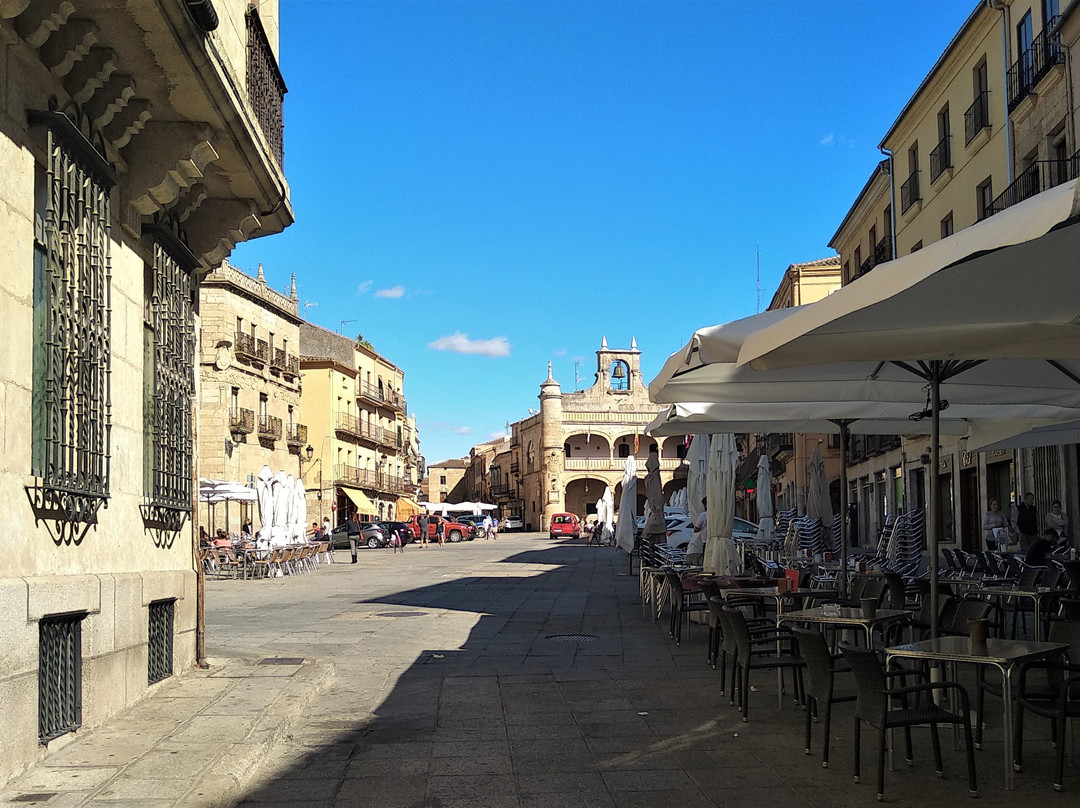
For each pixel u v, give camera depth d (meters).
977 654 6.21
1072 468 21.70
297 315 59.50
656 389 9.20
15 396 6.13
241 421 50.38
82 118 7.44
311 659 10.98
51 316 6.64
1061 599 9.02
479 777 6.62
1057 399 9.64
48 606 6.38
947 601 8.63
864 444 41.44
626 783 6.43
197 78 7.77
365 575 29.23
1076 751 6.91
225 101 8.34
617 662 11.38
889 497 37.66
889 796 6.00
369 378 79.19
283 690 8.96
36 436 6.65
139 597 8.30
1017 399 9.64
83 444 7.07
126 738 7.06
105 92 7.63
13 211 6.15
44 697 6.59
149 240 9.12
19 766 6.03
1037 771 6.44
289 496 31.56
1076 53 20.45
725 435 15.45
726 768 6.73
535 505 102.12
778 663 8.37
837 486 47.97
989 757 6.86
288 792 6.30
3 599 5.77
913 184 31.36
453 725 8.19
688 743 7.43
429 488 153.25
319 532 51.91
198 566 10.34
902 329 6.37
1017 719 6.49
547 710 8.73
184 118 8.43
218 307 49.50
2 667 5.78
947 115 29.08
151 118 8.41
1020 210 3.89
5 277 6.01
